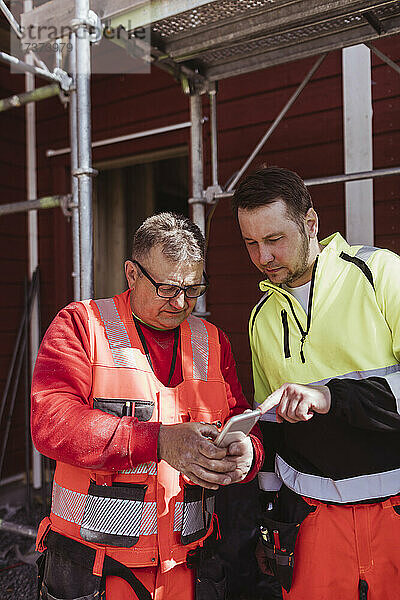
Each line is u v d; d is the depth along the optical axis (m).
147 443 1.12
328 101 2.90
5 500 3.82
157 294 1.24
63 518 1.26
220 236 3.27
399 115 2.71
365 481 1.31
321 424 1.33
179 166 5.04
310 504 1.38
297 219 1.29
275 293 1.44
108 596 1.20
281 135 3.05
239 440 1.12
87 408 1.18
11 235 4.05
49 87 2.31
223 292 3.26
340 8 1.80
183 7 1.85
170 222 1.28
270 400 1.17
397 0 1.72
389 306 1.28
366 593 1.33
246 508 2.30
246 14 1.89
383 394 1.23
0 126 4.00
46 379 1.23
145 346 1.31
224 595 1.41
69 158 3.95
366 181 2.78
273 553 1.40
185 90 2.38
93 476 1.22
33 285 4.08
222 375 1.43
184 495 1.27
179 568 1.27
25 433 3.89
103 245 4.46
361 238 2.80
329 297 1.36
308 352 1.37
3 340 3.98
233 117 3.20
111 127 3.76
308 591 1.37
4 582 2.70
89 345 1.27
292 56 2.15
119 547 1.19
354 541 1.33
